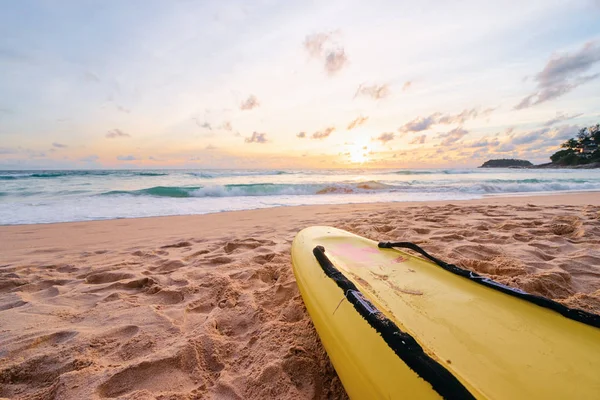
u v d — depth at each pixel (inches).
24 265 134.6
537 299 56.6
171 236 195.0
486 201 376.8
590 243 144.8
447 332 53.8
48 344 73.2
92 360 66.7
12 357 67.6
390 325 47.6
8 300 98.0
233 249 160.7
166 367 64.9
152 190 456.1
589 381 41.1
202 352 70.6
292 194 507.2
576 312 51.4
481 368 44.4
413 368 39.0
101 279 118.7
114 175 778.8
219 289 104.6
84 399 55.9
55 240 185.8
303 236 116.9
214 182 671.1
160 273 123.0
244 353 70.6
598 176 1000.2
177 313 88.9
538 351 47.4
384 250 98.8
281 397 57.2
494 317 57.6
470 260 123.6
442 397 34.3
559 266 116.3
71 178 698.2
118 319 84.7
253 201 396.8
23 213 287.7
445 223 203.8
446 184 641.6
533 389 40.2
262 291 102.1
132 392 57.3
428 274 79.5
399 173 1190.9
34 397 57.3
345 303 59.4
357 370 47.4
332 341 56.7
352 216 256.1
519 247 139.6
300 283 83.4
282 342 72.9
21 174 709.9
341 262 89.7
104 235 199.0
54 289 106.6
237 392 58.6
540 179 794.2
